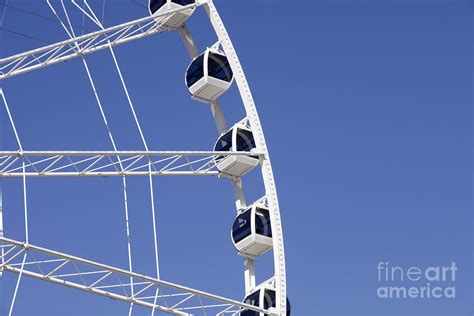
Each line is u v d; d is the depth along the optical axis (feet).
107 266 98.78
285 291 117.60
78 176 106.73
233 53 127.03
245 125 126.52
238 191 127.34
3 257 95.40
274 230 120.67
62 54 112.57
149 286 102.17
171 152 111.45
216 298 106.93
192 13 130.82
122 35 119.14
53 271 97.50
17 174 102.27
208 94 130.82
